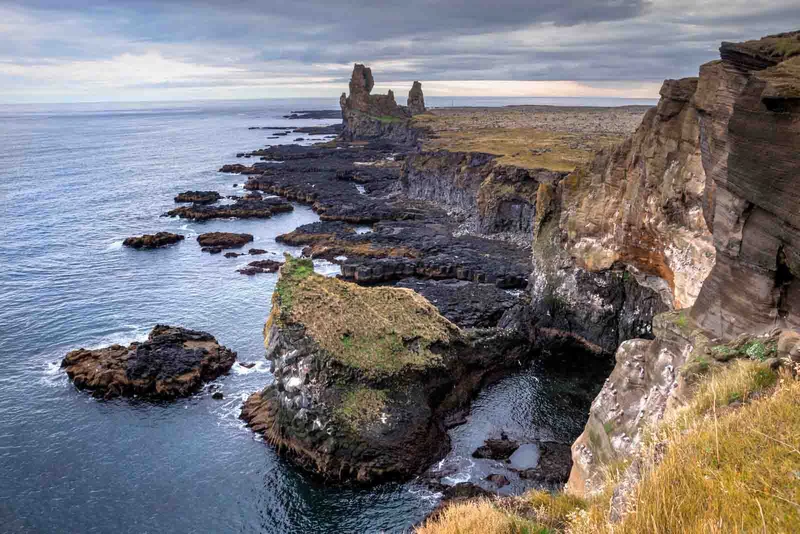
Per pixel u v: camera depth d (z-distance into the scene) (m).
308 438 42.00
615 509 10.71
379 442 41.78
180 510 37.84
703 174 40.44
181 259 92.12
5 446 43.75
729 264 23.09
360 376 44.47
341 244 98.25
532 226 97.00
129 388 51.00
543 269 64.62
